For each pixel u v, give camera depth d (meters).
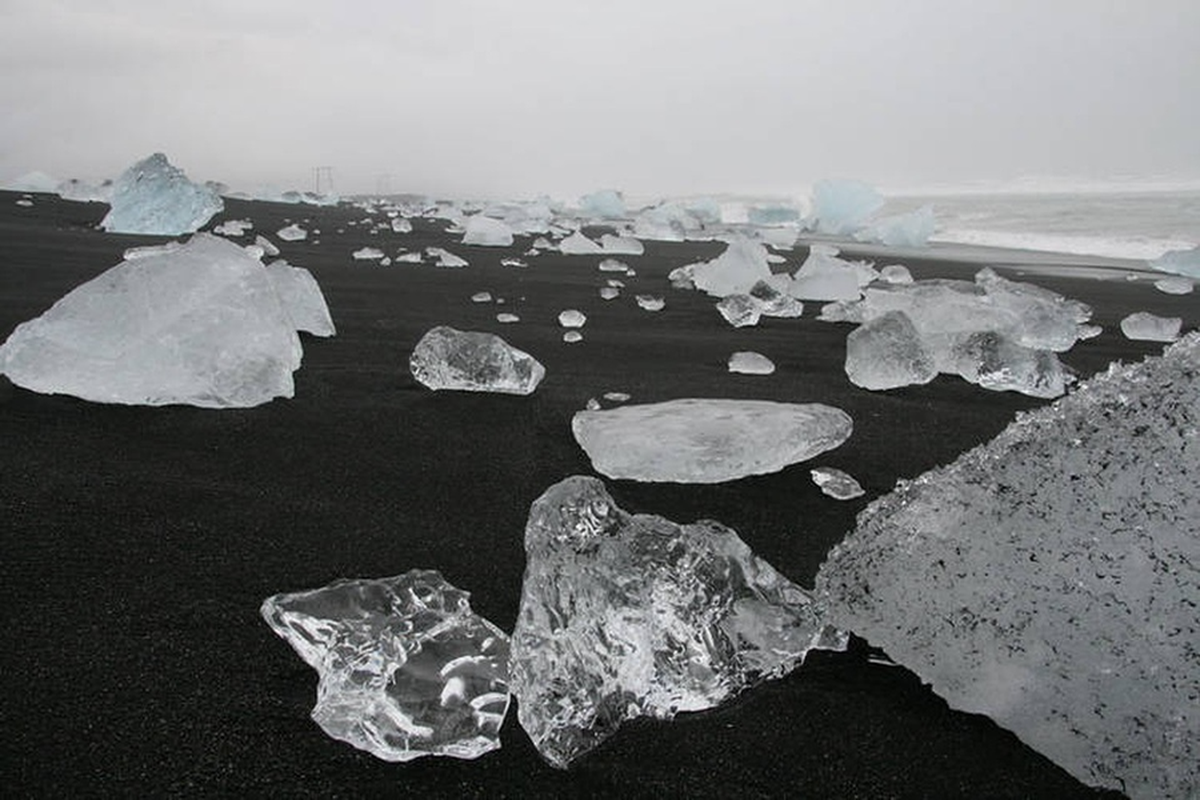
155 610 1.11
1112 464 0.95
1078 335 3.62
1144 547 0.89
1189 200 15.91
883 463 1.92
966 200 20.06
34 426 1.87
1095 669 0.89
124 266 2.22
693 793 0.83
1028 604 0.95
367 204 17.02
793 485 1.75
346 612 0.98
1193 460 0.90
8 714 0.88
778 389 2.59
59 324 2.11
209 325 2.14
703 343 3.35
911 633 1.04
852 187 13.14
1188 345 0.98
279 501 1.53
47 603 1.11
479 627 0.98
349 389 2.37
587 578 0.98
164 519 1.42
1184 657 0.84
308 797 0.80
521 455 1.87
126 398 2.07
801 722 0.96
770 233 10.32
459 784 0.83
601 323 3.77
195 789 0.79
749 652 1.04
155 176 6.60
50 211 8.15
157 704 0.91
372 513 1.50
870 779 0.87
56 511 1.42
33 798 0.76
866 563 1.12
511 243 8.05
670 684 0.97
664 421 1.87
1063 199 18.53
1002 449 1.09
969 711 0.98
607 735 0.91
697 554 1.05
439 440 1.95
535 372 2.45
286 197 16.28
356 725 0.87
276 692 0.95
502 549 1.37
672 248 8.95
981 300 3.67
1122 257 8.52
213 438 1.88
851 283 4.87
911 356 2.64
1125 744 0.86
